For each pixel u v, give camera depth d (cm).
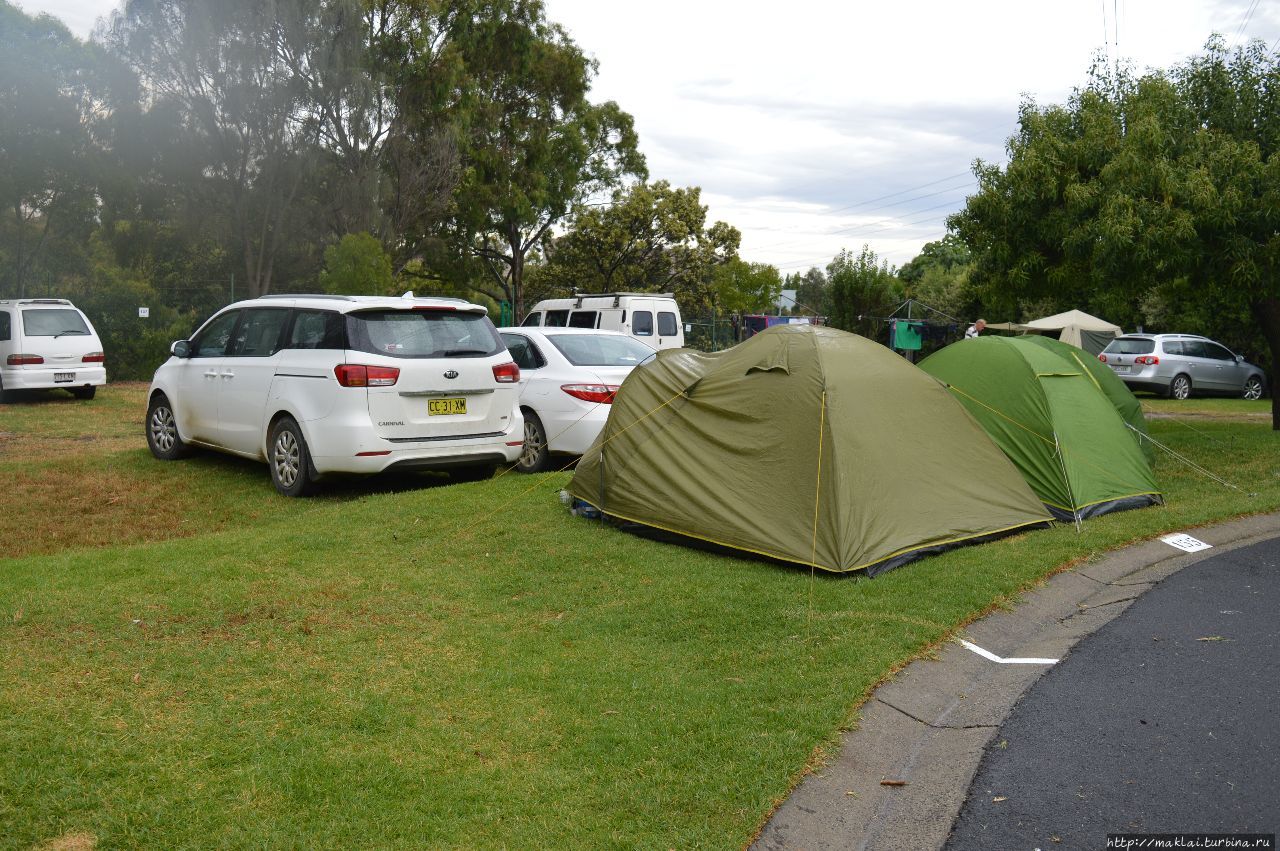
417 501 813
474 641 495
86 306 2155
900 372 724
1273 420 1403
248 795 334
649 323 1952
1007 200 1301
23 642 470
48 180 2411
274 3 2523
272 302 936
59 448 1165
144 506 850
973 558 654
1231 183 1125
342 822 320
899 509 656
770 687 436
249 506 847
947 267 5422
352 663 460
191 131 2670
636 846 311
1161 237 1097
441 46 3031
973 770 382
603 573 618
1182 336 2267
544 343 1059
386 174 2820
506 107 3447
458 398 877
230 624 509
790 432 663
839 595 567
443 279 3575
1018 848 325
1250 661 497
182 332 2236
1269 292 1184
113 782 338
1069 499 784
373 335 840
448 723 397
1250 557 701
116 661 450
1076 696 455
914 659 485
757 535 642
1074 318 2534
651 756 371
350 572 615
